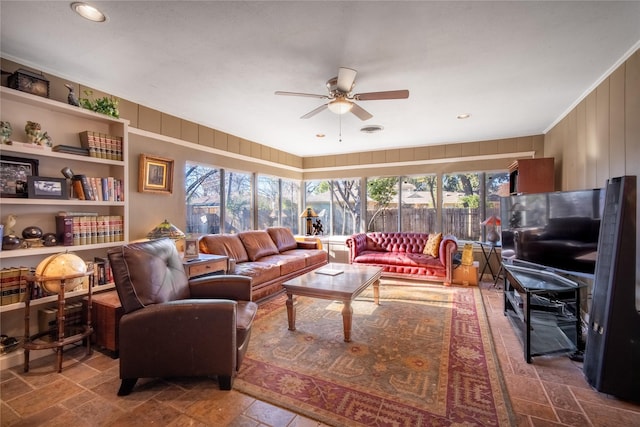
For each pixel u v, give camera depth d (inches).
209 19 74.8
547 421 64.0
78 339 88.7
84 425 63.6
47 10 71.3
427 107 139.1
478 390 74.9
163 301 81.7
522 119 157.9
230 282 98.7
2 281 84.6
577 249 97.3
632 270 71.5
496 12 71.7
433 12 71.6
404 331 111.4
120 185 113.3
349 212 255.8
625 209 72.4
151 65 99.0
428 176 225.8
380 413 66.4
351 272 135.9
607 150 105.1
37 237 92.4
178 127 150.9
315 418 65.1
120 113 125.3
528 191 157.2
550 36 82.0
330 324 118.8
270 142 212.7
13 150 85.1
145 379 80.4
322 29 78.7
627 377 70.3
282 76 106.8
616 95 99.2
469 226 212.8
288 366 86.7
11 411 67.9
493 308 137.6
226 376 75.0
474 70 102.0
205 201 171.8
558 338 100.0
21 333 96.5
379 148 233.1
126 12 72.1
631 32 80.1
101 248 115.0
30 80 91.6
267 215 226.1
